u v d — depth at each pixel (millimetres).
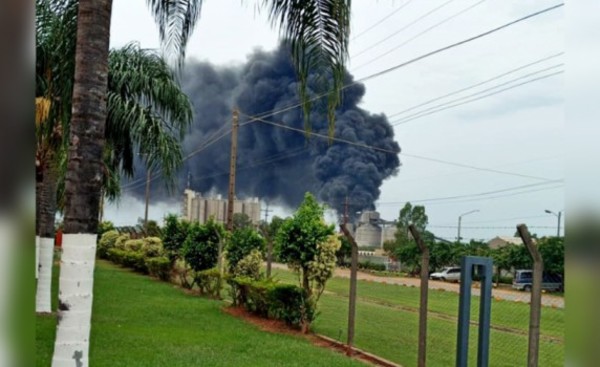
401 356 7547
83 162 3742
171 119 10289
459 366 4117
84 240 3697
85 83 3793
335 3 5332
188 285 15805
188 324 9422
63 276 3656
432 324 10883
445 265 29375
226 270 12727
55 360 3584
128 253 22922
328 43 5367
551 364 7098
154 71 9953
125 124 9727
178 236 17375
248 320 10180
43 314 8852
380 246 50719
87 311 3686
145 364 6312
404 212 47406
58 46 7320
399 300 15945
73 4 7172
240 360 6715
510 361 7551
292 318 9289
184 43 6121
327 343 8250
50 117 7867
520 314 13461
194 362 6520
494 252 25625
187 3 6074
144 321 9508
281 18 5562
